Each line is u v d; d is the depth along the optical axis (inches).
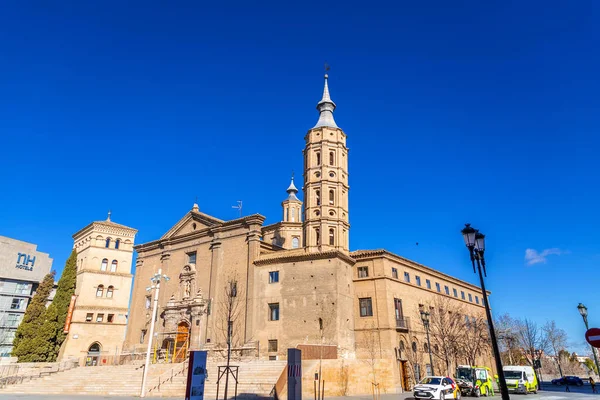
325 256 1758.1
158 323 2149.4
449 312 2269.9
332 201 2007.9
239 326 1820.9
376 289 1921.8
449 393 1196.5
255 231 1929.1
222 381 1328.7
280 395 1135.0
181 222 2313.0
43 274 3051.2
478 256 679.1
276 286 1798.7
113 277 2642.7
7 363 2214.6
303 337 1672.0
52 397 1243.8
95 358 2440.9
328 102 2225.6
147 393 1349.7
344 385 1348.4
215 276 1978.3
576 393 1699.1
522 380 1649.9
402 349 1888.5
